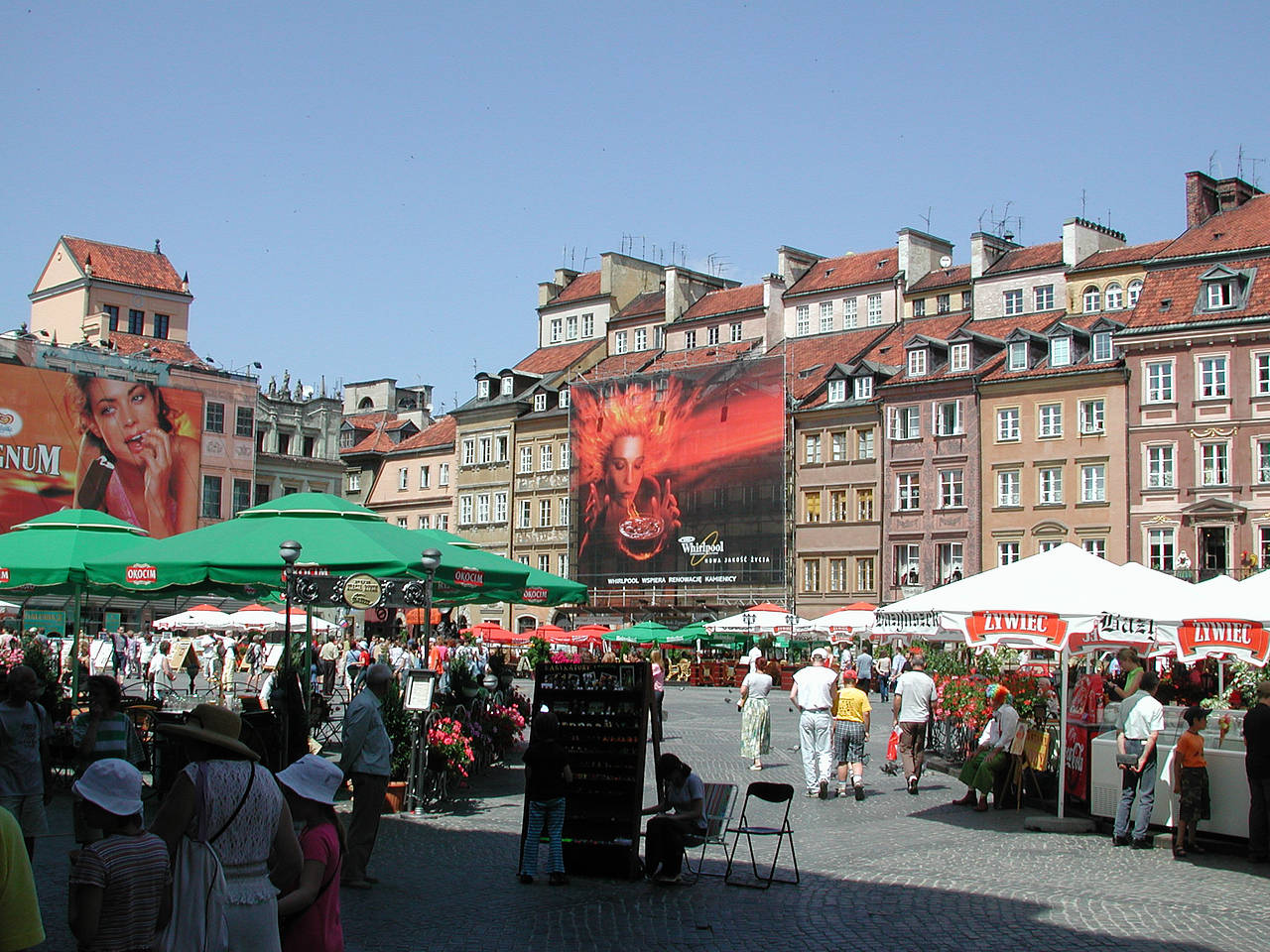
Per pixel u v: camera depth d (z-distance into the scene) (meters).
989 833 19.66
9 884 6.42
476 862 16.47
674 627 83.50
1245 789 17.56
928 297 83.75
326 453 97.75
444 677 23.86
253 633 62.00
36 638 26.38
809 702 23.95
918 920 13.62
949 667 33.62
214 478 87.81
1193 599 19.55
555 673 16.50
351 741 14.72
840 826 20.39
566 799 15.88
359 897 14.12
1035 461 70.31
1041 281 77.25
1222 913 14.01
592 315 101.38
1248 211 69.38
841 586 77.88
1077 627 18.97
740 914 13.86
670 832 15.50
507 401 98.00
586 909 13.93
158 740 19.58
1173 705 23.36
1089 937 12.91
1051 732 22.42
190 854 7.71
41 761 12.76
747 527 80.50
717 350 89.94
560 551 93.06
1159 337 65.81
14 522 77.88
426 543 22.98
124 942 7.21
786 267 91.69
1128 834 18.61
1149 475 66.00
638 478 85.81
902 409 75.88
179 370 86.62
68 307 92.56
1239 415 63.44
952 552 73.12
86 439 81.12
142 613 70.50
